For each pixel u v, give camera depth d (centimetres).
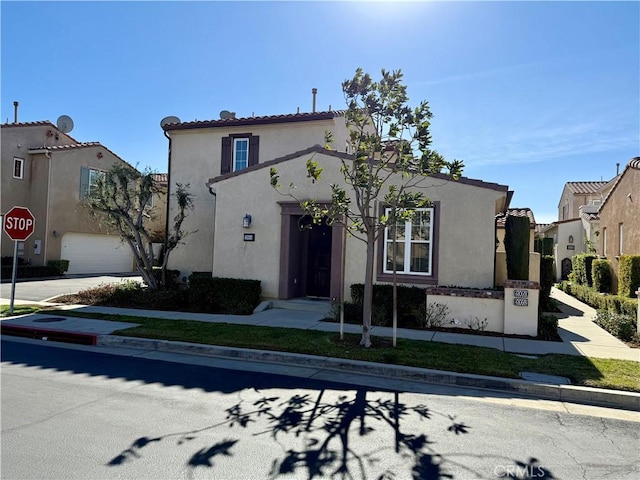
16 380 636
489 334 976
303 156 1261
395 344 841
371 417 517
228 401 562
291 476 374
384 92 803
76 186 2441
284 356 774
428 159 783
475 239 1104
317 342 848
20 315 1145
